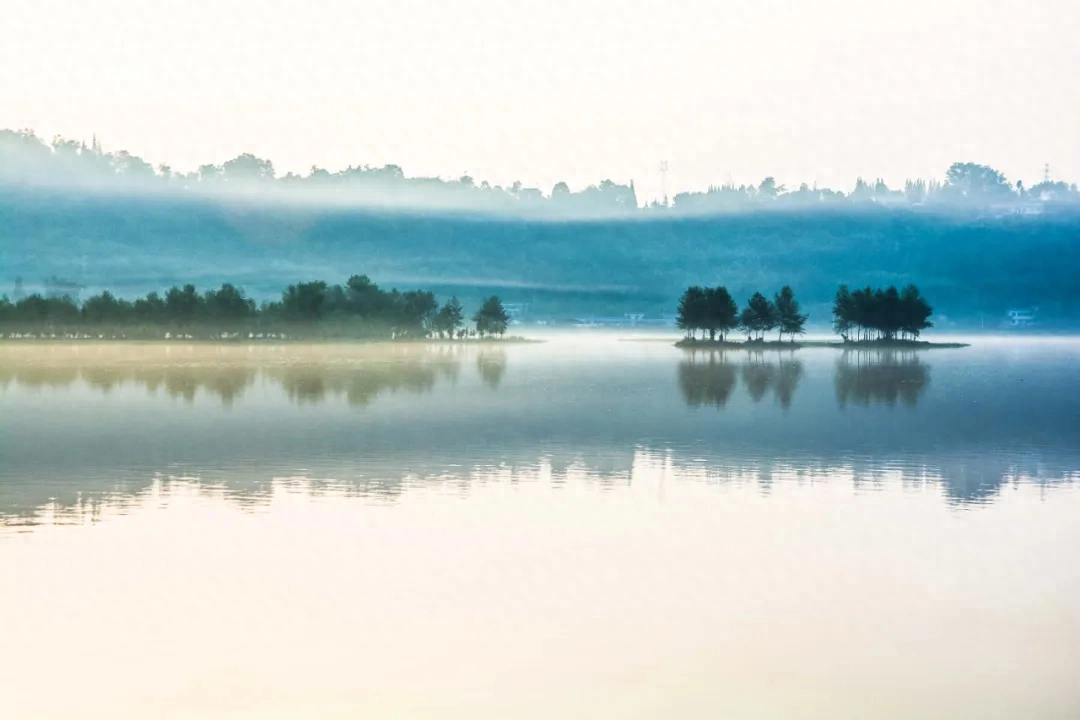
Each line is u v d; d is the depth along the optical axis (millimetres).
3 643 36344
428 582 43562
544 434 94688
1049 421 108000
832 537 51500
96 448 83750
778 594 42250
